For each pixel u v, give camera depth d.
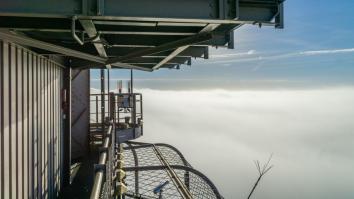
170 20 6.45
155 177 21.06
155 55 11.84
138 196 18.45
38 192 11.41
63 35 9.76
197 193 19.84
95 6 5.90
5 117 8.15
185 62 15.26
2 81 7.95
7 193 8.31
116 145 18.20
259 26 7.30
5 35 7.43
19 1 5.73
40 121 11.68
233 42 10.27
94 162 19.48
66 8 5.84
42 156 11.95
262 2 7.03
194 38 8.29
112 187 10.59
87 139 21.00
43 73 12.12
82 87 20.98
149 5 6.23
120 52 12.52
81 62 16.00
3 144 8.02
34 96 10.89
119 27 8.13
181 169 20.34
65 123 16.23
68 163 16.33
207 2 6.56
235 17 6.62
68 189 15.59
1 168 7.91
